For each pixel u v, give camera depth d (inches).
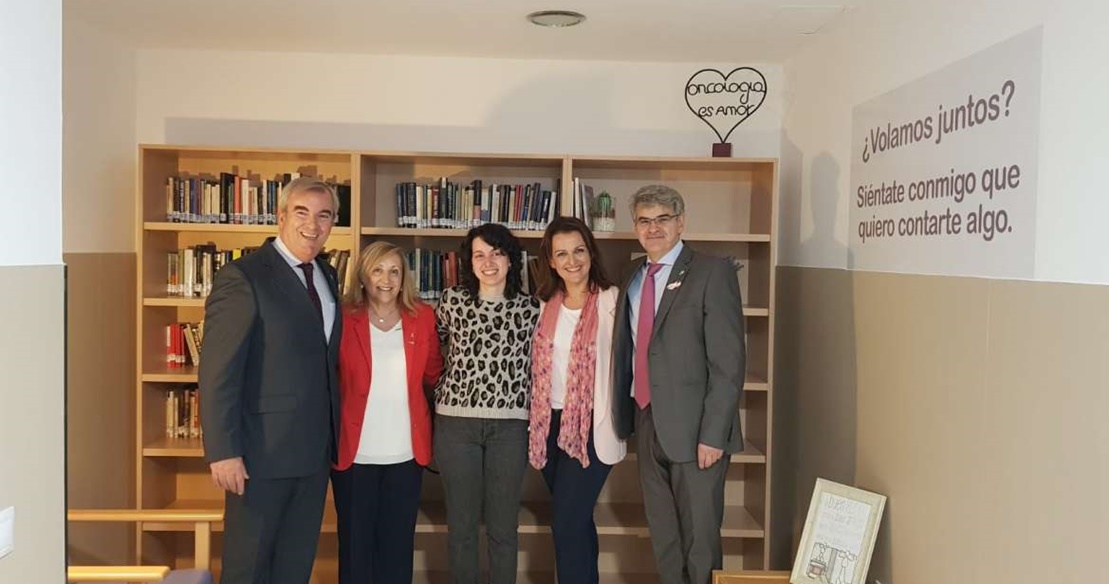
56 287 70.2
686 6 126.6
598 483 127.7
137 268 143.0
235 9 131.5
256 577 110.7
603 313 126.4
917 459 102.3
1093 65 71.7
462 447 124.5
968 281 91.1
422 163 158.6
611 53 155.9
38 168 67.3
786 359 156.7
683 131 162.7
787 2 123.7
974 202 90.4
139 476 144.6
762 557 148.2
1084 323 72.2
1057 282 75.9
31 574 67.1
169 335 153.7
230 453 104.7
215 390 104.8
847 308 126.3
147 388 146.9
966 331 91.3
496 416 123.9
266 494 109.3
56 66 70.1
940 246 97.7
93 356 141.1
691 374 120.3
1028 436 79.7
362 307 124.8
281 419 108.7
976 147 90.4
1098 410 70.4
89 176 141.5
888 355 111.3
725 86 156.2
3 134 62.1
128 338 155.1
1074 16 74.3
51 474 70.0
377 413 123.6
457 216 150.3
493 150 162.2
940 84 99.0
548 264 128.8
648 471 126.4
